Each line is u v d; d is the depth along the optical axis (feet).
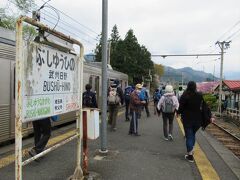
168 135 35.42
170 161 25.54
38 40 15.11
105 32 25.99
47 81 15.46
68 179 19.38
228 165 25.39
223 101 114.93
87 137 20.10
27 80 13.41
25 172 21.11
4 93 28.30
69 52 18.38
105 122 26.55
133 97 37.32
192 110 25.77
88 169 22.21
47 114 15.48
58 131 39.37
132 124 37.81
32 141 31.78
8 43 29.17
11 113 29.43
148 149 29.78
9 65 28.96
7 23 78.89
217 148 33.14
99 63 69.92
